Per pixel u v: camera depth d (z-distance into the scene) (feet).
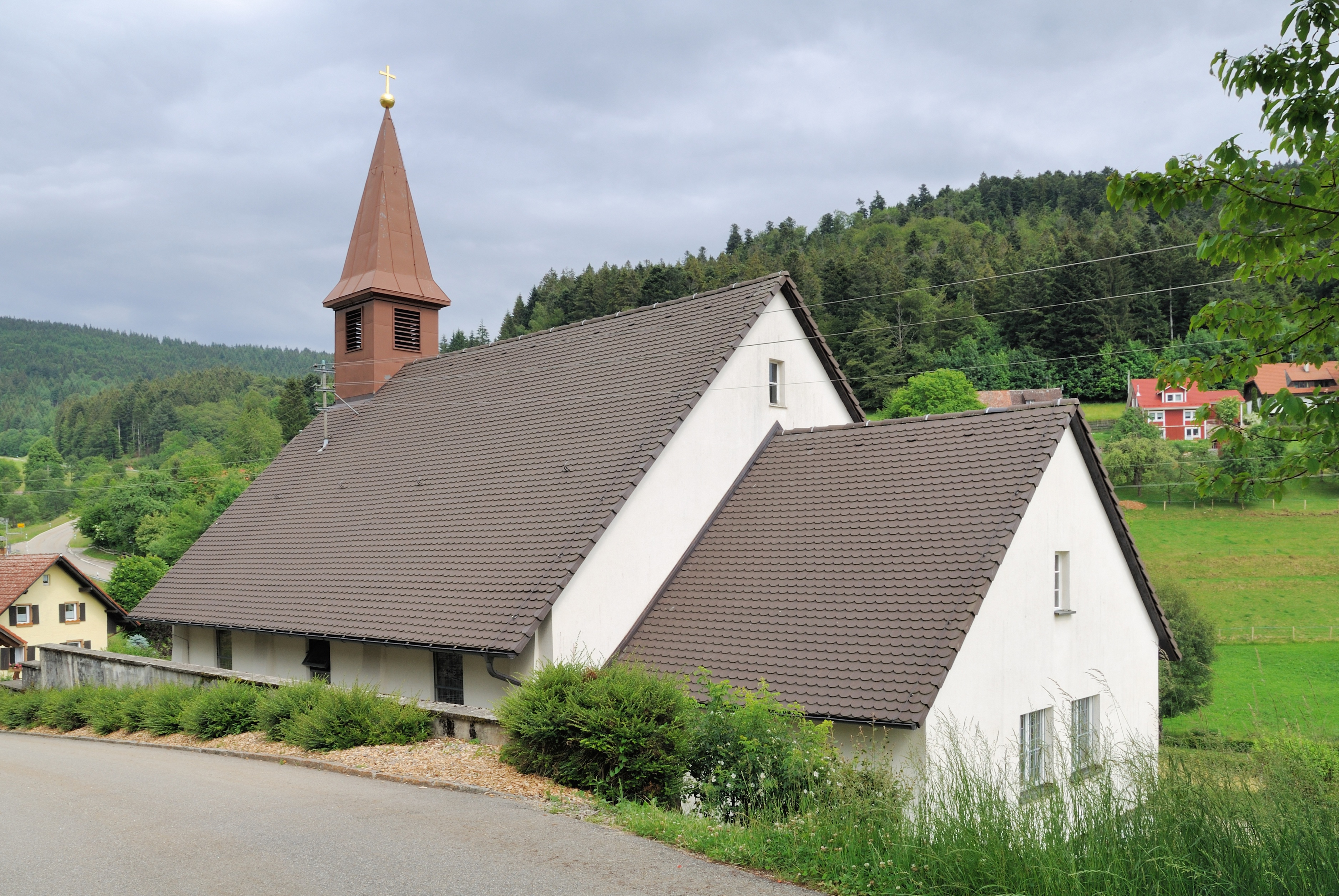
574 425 63.41
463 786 33.68
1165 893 19.35
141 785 37.37
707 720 33.60
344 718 43.01
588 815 29.37
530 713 35.47
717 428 59.57
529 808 30.32
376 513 68.90
